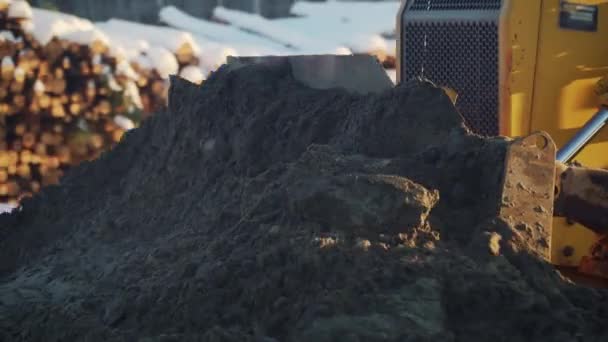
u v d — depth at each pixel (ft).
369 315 16.19
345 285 16.85
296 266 17.58
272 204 20.42
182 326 18.17
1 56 49.26
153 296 19.84
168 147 29.58
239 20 70.13
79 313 21.29
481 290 16.72
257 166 25.36
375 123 22.26
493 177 19.30
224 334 16.58
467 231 18.61
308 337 15.98
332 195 18.35
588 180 19.20
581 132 21.99
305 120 25.18
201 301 18.31
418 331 15.85
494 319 16.49
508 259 17.75
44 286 25.02
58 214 31.76
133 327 19.35
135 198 28.91
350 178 18.67
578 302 17.26
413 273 16.97
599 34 23.65
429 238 18.10
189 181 27.68
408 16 24.91
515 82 23.44
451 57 24.34
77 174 33.50
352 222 18.10
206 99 28.96
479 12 23.80
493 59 23.67
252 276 18.28
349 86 26.84
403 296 16.49
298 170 20.81
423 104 21.81
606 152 23.26
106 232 27.91
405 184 18.43
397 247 17.60
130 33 58.59
